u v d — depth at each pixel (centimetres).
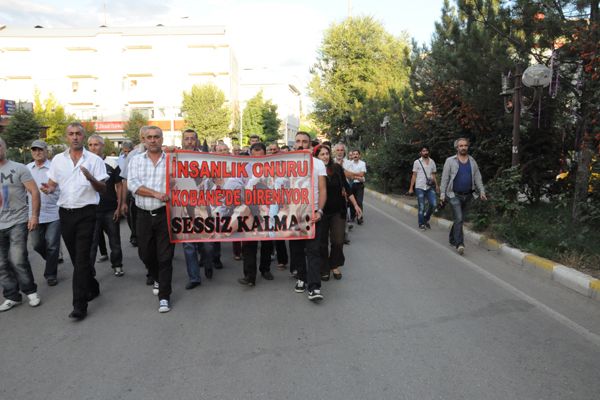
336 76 3253
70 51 4997
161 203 536
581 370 381
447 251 823
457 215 800
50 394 352
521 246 768
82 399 345
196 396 346
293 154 598
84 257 510
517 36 922
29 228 543
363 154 2631
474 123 1143
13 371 389
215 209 600
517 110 896
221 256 809
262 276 669
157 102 5038
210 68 5038
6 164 532
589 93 859
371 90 3014
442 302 548
